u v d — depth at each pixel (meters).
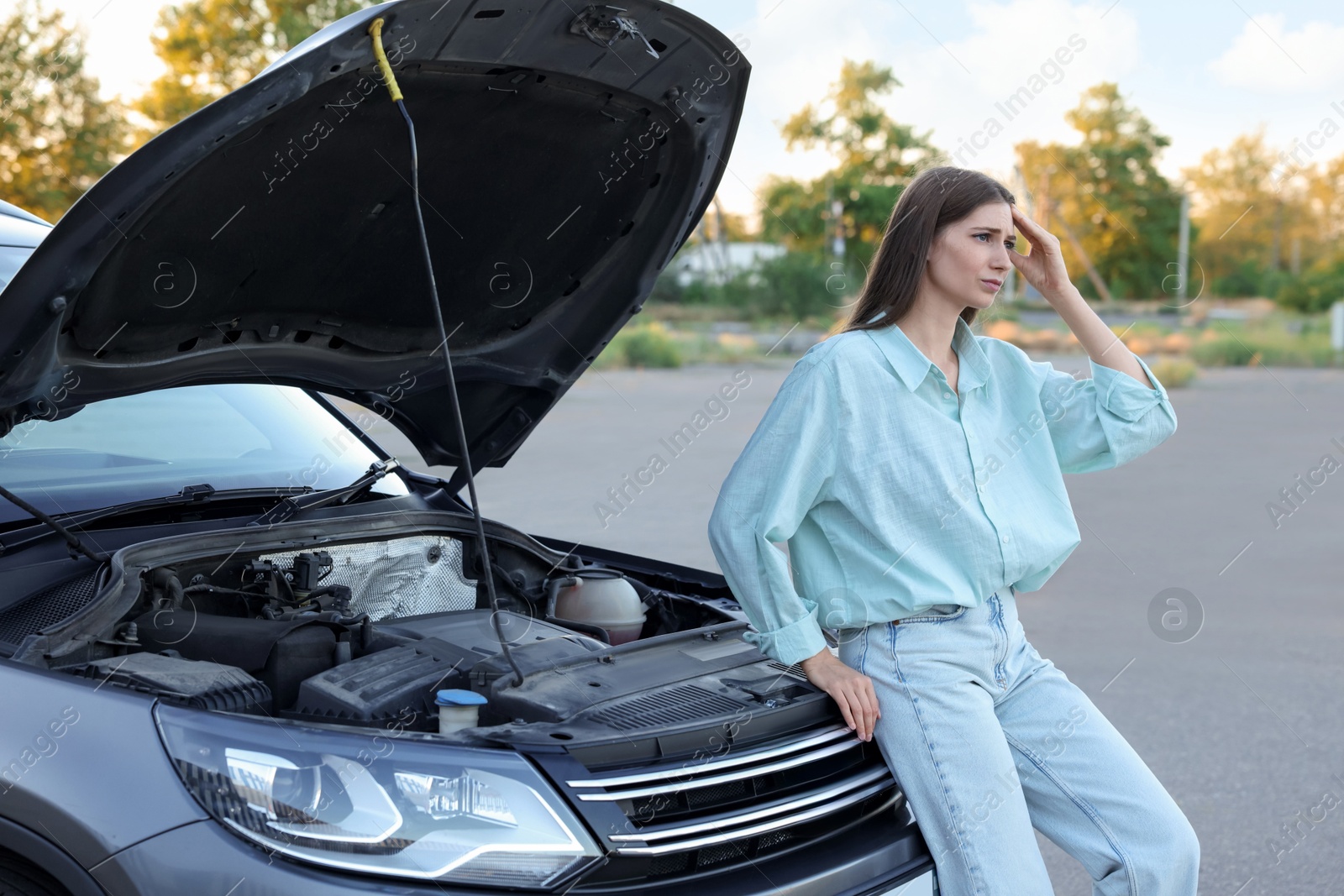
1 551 2.54
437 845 1.82
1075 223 41.84
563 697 2.24
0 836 1.85
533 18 2.31
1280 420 16.19
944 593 2.21
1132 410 2.47
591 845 1.87
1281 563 7.29
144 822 1.79
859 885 2.11
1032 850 2.21
